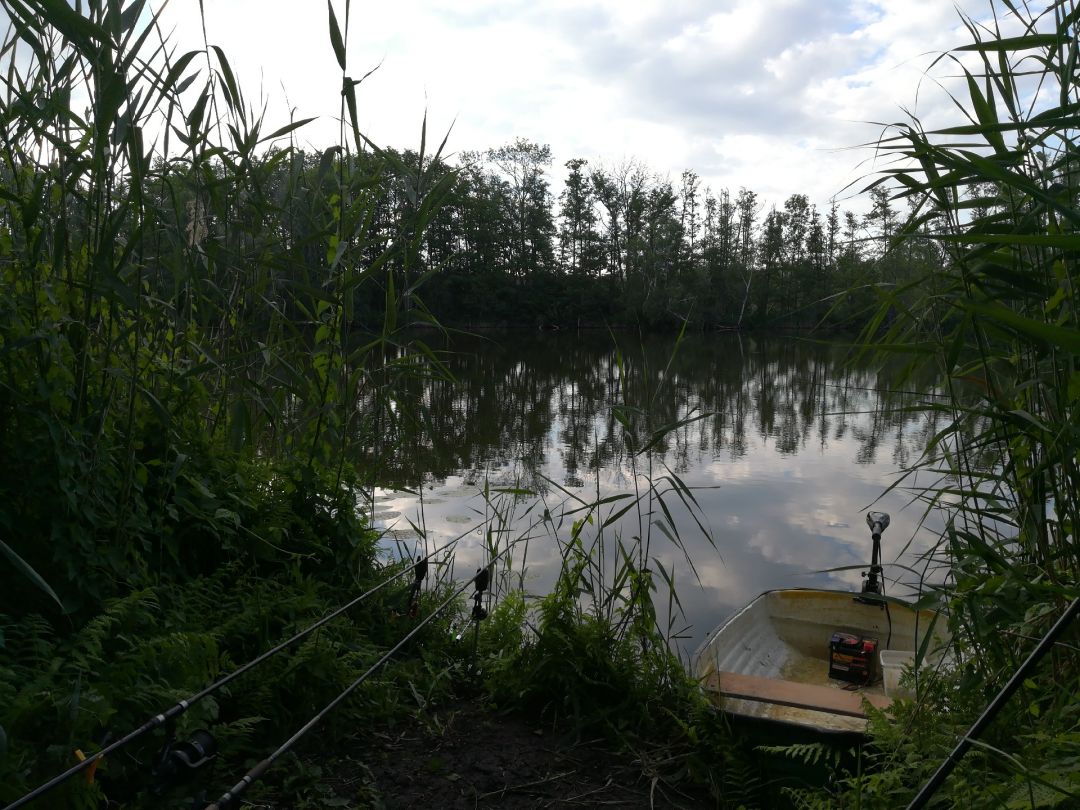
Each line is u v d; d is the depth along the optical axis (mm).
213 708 2510
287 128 3480
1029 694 2592
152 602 2809
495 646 3945
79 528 2709
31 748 1996
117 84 2793
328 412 3992
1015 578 2465
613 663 3533
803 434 14219
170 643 2482
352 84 3545
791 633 5207
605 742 3262
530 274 66375
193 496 3406
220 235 3928
